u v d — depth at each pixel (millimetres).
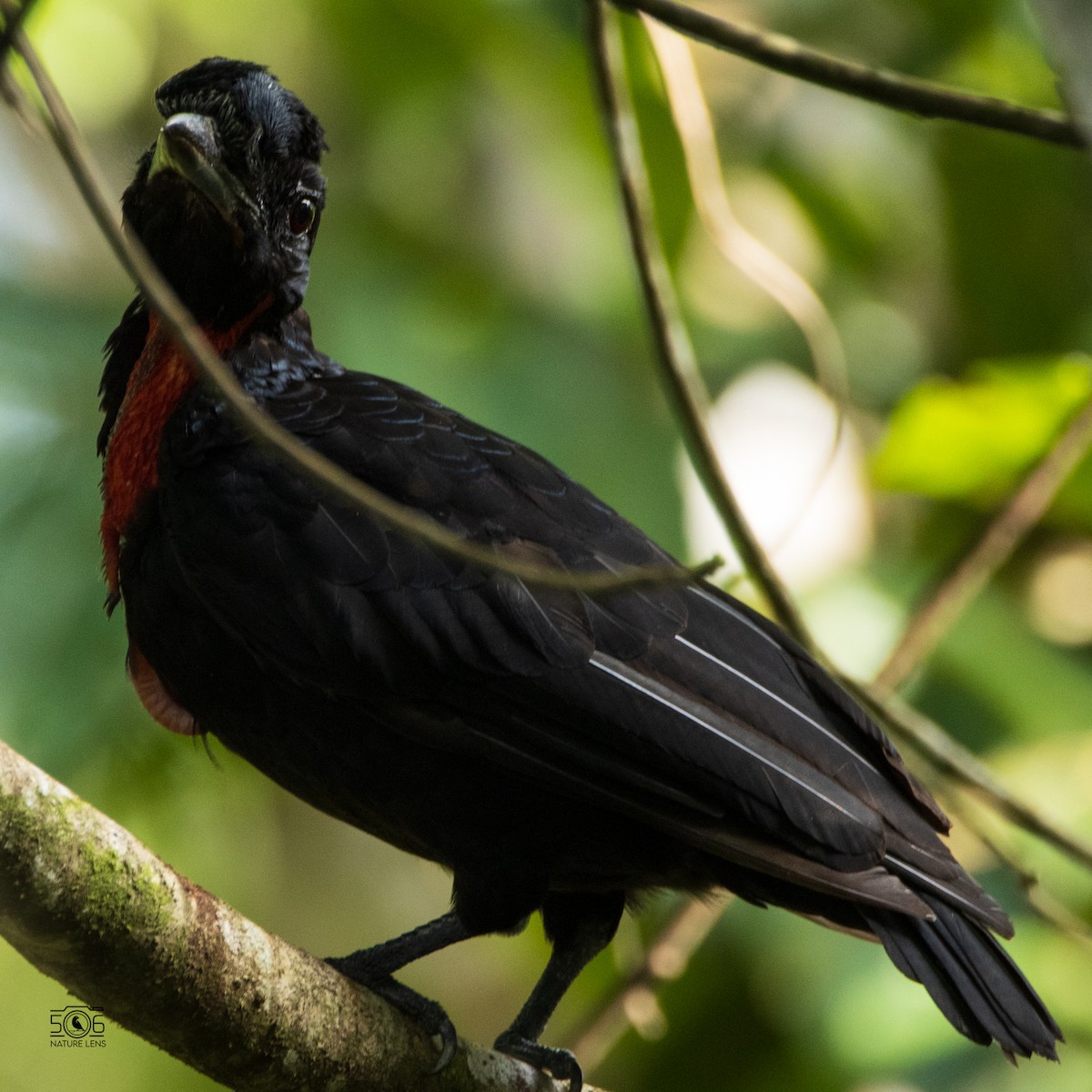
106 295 13047
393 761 7301
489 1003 14188
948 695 11625
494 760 7090
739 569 11781
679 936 9172
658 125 11930
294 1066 6062
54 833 5211
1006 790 8320
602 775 7047
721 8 13992
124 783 11164
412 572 7211
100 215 4875
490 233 14031
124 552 7723
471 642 7117
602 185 14000
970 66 13812
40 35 12109
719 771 6977
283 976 5977
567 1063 7387
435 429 7785
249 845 13109
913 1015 10688
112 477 7844
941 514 12445
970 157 13812
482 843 7320
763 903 7645
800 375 13664
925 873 7113
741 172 14289
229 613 7277
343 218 14062
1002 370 9508
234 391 5090
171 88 8031
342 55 13930
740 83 14250
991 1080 10633
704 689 7254
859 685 8297
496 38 13594
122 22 13555
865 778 7332
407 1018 6602
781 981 11641
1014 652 11578
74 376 11906
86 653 11055
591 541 7574
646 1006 9086
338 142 14453
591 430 12727
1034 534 12539
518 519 7500
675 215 12594
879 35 14008
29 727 10922
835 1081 10930
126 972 5477
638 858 7402
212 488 7426
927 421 9852
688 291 13523
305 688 7305
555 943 8062
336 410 7793
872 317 14281
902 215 14242
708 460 8031
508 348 13070
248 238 7852
